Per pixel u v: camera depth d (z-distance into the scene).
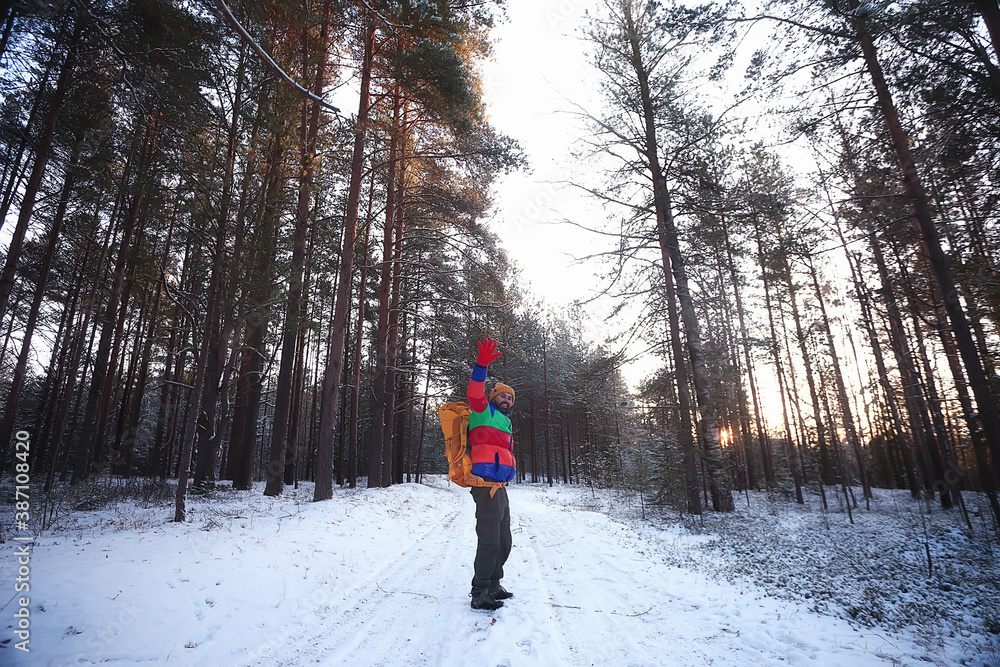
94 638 2.70
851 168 7.71
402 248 17.91
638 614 3.60
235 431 18.19
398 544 6.71
